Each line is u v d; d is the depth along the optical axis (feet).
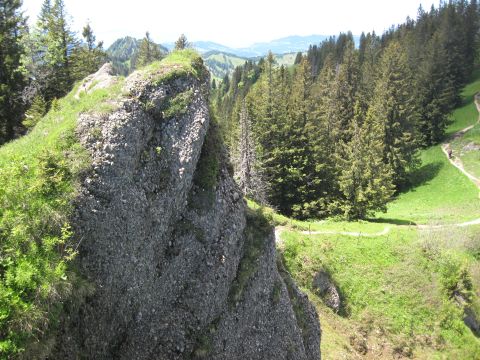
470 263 161.17
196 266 64.44
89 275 48.91
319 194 215.31
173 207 61.62
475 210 204.33
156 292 59.21
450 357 133.18
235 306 69.56
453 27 396.78
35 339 40.09
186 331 62.39
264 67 312.09
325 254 145.69
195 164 64.34
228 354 67.36
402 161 255.09
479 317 151.43
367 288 142.82
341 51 524.93
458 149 287.28
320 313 131.13
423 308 141.59
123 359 55.06
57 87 161.48
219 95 604.90
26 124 121.39
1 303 38.52
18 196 45.44
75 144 52.26
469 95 361.10
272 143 216.13
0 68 139.03
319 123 248.73
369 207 193.26
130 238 54.13
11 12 153.48
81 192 49.34
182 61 69.26
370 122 245.24
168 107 62.54
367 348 129.70
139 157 58.08
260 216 79.71
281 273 91.76
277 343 76.28
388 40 476.13
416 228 172.14
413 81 306.14
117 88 61.72
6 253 41.78
